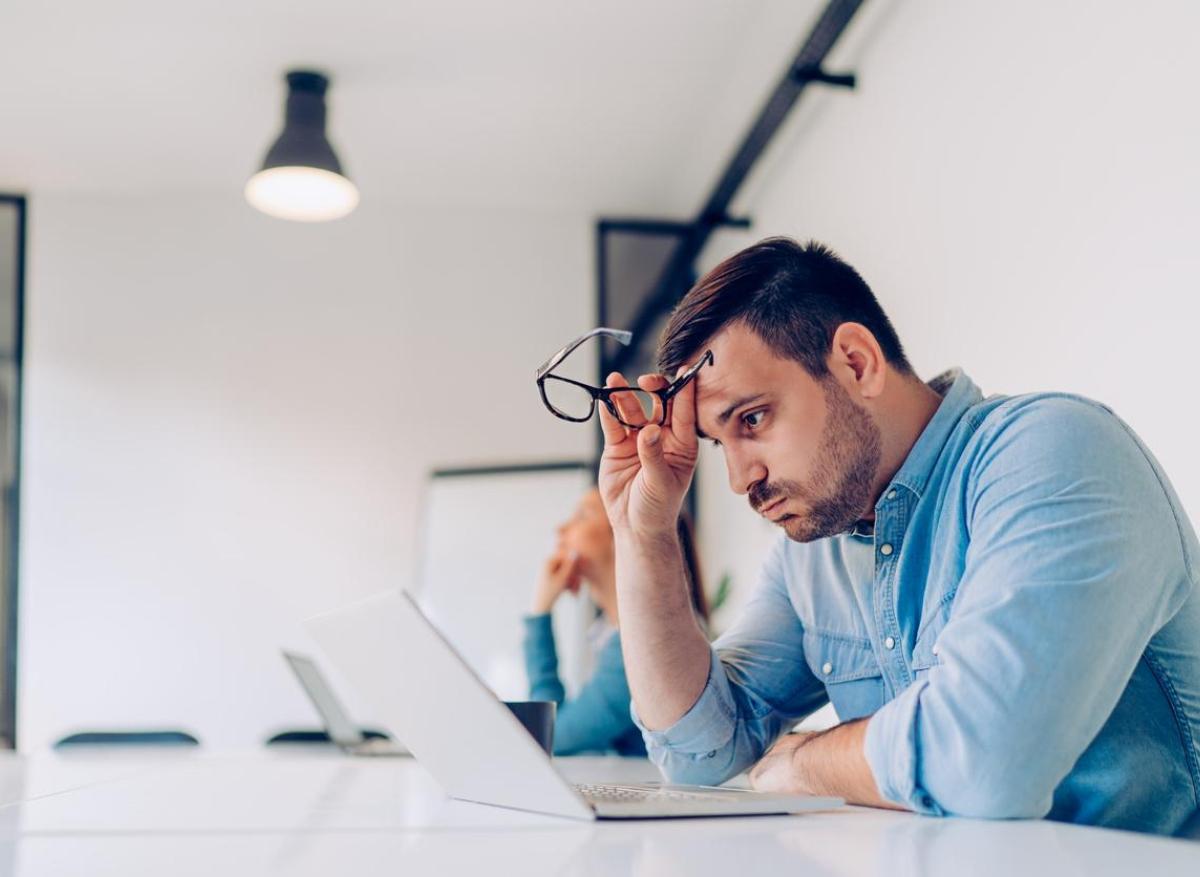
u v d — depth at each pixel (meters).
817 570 1.43
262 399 4.86
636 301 5.10
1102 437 1.10
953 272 2.69
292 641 4.71
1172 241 1.88
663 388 1.34
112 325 4.82
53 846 0.79
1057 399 1.17
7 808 1.08
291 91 3.86
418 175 4.74
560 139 4.41
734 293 1.28
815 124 3.62
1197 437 1.82
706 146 4.42
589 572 3.06
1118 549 1.03
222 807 1.06
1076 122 2.18
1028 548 1.04
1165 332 1.90
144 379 4.81
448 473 4.82
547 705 1.21
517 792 0.97
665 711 1.34
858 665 1.37
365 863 0.68
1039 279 2.31
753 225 4.32
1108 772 1.10
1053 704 0.95
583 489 4.61
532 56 3.79
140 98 4.09
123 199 4.90
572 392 4.97
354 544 4.80
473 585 4.64
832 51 3.42
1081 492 1.06
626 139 4.40
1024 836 0.78
